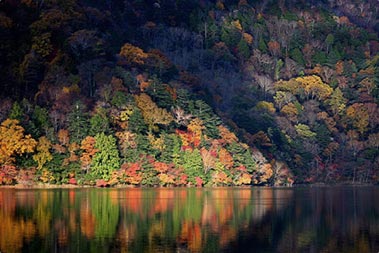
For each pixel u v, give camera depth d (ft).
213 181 603.67
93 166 543.39
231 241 243.19
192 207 354.33
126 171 550.77
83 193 455.63
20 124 535.60
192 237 249.34
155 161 568.82
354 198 457.68
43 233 249.96
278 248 233.35
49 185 533.55
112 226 271.69
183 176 581.12
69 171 539.70
